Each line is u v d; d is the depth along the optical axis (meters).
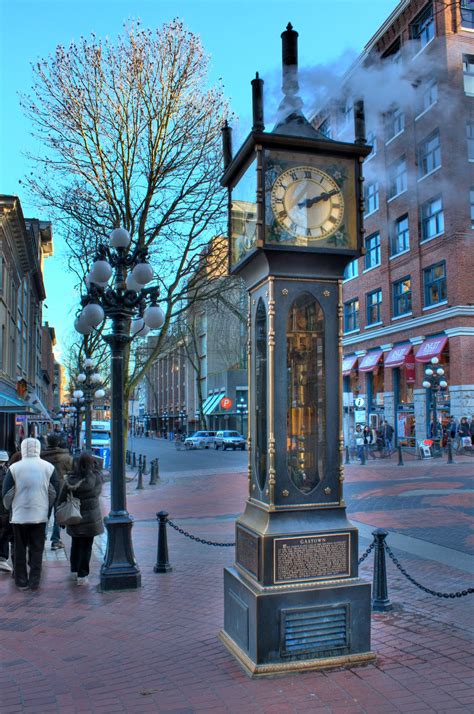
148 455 40.25
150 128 17.23
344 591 4.72
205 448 49.72
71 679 4.61
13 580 7.73
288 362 5.01
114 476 7.46
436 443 28.69
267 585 4.62
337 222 5.02
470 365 27.75
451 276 28.03
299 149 4.95
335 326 5.06
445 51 13.58
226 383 61.69
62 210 19.72
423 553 8.65
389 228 33.28
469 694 4.21
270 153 4.88
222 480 20.91
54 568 8.39
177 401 87.00
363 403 35.34
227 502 15.12
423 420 30.70
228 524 11.72
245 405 61.59
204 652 5.06
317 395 5.04
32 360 42.94
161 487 19.39
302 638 4.62
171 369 91.62
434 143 17.17
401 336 32.72
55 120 16.64
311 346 5.06
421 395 30.88
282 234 4.86
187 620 5.96
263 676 4.48
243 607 4.80
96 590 7.15
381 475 19.23
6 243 26.34
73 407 35.06
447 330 28.53
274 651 4.56
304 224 4.93
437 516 11.60
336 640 4.70
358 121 5.07
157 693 4.31
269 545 4.64
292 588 4.64
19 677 4.66
